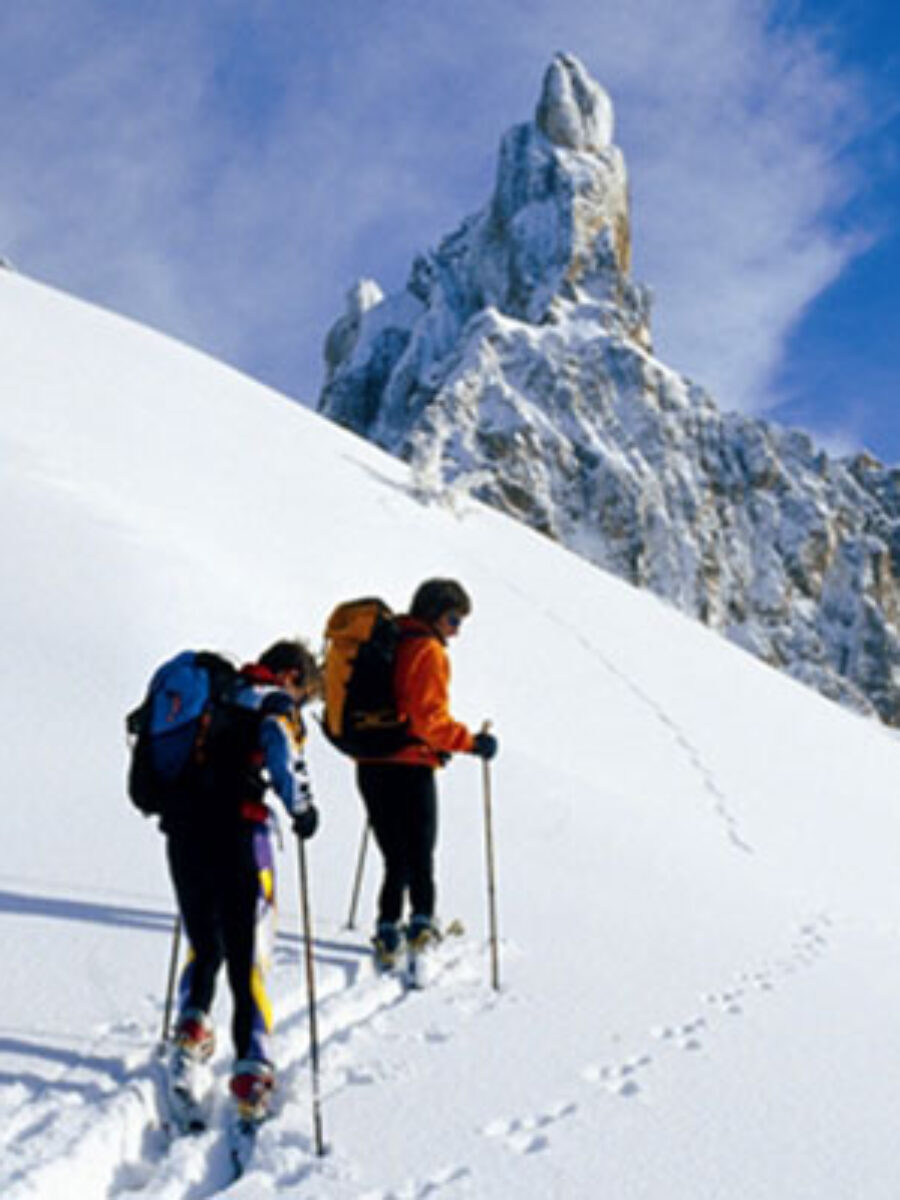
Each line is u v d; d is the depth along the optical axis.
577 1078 4.02
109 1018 3.92
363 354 189.62
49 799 6.07
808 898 7.93
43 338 33.69
